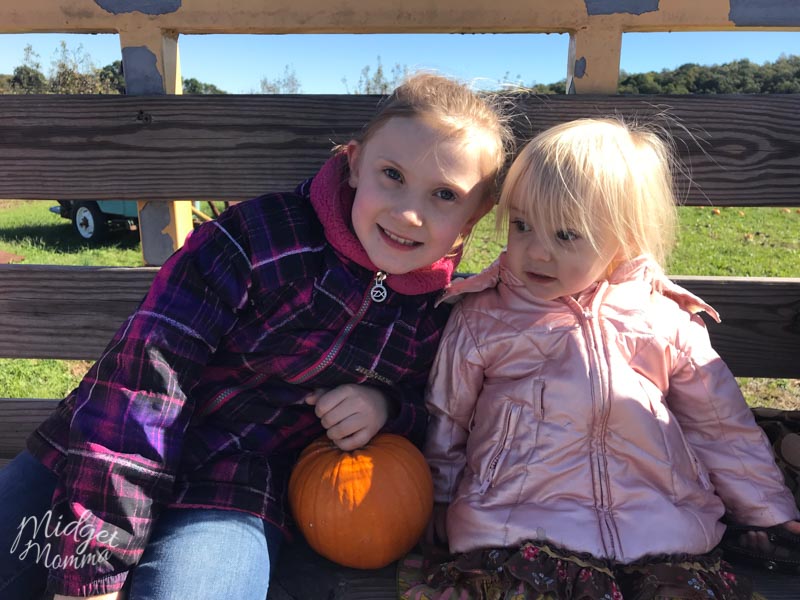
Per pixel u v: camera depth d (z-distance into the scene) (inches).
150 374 51.3
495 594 50.6
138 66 68.5
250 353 58.9
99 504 47.9
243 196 71.2
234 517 52.7
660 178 61.2
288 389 60.8
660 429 55.7
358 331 60.0
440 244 55.6
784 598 53.3
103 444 49.0
